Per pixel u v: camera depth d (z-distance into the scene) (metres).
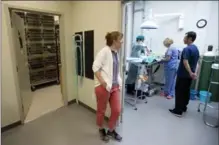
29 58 3.94
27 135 2.27
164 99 3.58
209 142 2.13
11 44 2.28
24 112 2.71
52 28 4.25
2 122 2.34
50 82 4.59
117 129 2.40
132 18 4.49
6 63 2.26
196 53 2.53
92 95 2.90
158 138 2.20
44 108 3.11
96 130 2.39
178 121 2.64
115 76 1.97
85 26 2.73
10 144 2.09
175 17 4.13
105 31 2.36
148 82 3.95
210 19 3.62
